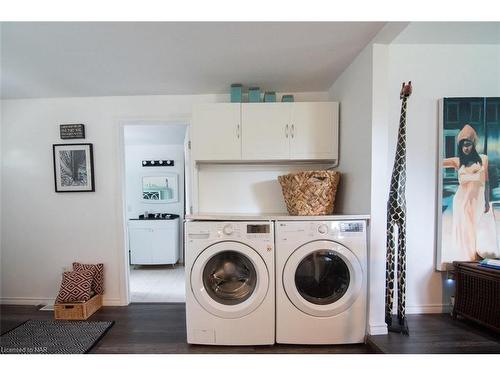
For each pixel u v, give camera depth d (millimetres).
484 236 2057
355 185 1909
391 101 2084
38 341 1918
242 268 1877
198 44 1646
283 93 2512
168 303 2646
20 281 2639
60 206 2602
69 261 2619
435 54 2082
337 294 1805
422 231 2113
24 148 2588
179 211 4344
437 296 2117
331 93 2385
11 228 2627
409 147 2096
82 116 2561
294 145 2182
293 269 1735
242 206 2533
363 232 1730
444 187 2064
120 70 2004
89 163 2557
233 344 1774
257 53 1777
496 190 2055
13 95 2492
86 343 1885
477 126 2055
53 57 1785
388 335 1729
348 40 1633
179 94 2533
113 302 2596
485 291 1782
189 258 1771
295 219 1745
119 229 2578
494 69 2098
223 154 2199
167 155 4348
